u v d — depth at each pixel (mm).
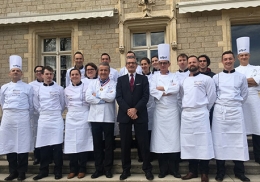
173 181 4098
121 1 7738
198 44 7379
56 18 7832
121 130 4242
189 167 4270
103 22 7867
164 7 7590
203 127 4090
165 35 7930
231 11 7262
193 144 4102
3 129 4570
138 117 4184
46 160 4578
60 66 8492
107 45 7824
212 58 7293
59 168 4492
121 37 7680
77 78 4672
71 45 8211
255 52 7594
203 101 4164
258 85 4656
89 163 4828
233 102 4145
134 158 5078
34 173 4918
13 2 8297
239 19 7332
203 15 7391
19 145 4516
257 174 4422
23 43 8250
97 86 4465
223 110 4156
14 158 4625
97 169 4418
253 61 7594
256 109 4621
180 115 4566
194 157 4082
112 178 4301
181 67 5070
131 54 4457
